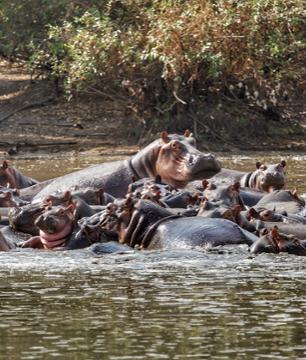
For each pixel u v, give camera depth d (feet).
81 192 148.56
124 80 319.27
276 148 315.58
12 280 101.65
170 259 114.21
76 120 347.15
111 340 74.95
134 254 118.21
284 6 303.27
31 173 239.09
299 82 327.88
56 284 98.94
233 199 143.02
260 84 312.09
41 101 366.22
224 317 82.74
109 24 316.60
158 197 138.82
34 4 360.07
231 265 109.60
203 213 130.00
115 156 296.10
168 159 168.86
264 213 133.39
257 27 303.27
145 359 69.15
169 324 80.28
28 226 131.75
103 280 100.89
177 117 321.11
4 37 365.40
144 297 91.40
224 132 322.34
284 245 118.01
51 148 312.71
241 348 72.28
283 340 74.69
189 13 305.12
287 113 336.08
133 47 311.88
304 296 91.40
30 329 78.89
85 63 313.53
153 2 316.40
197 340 74.84
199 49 304.30
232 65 308.60
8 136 328.90
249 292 93.40
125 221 126.21
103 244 121.60
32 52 369.71
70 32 323.57
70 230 126.11
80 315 84.02
